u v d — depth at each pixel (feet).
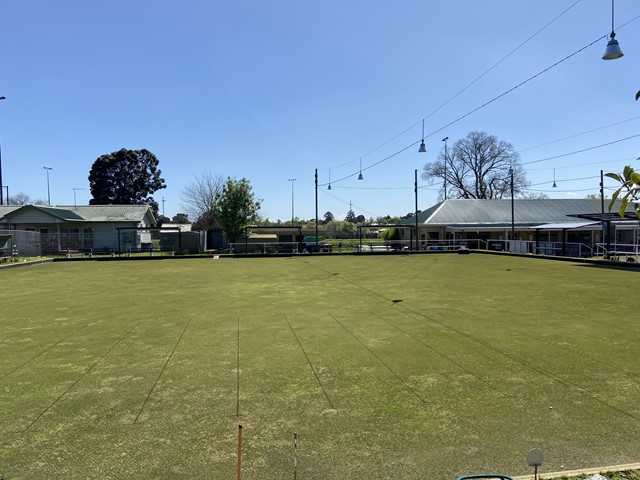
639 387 16.61
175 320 29.63
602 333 25.09
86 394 16.51
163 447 12.41
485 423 13.69
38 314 32.30
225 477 10.84
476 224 138.10
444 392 16.29
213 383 17.52
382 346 22.66
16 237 97.14
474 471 10.98
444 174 200.95
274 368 19.30
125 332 26.35
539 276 55.36
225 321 29.19
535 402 15.29
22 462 11.68
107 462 11.62
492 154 194.18
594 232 117.80
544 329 26.16
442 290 43.09
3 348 23.07
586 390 16.37
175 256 99.35
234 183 130.93
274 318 30.04
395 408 14.92
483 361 19.99
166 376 18.42
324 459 11.68
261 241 134.10
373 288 45.09
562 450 11.98
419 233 147.64
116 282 52.70
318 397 15.96
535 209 150.20
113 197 212.84
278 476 10.87
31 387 17.30
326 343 23.38
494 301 36.29
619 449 12.00
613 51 20.93
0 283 52.65
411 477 10.77
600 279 51.62
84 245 124.98
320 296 39.83
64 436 13.14
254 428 13.55
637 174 6.72
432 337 24.41
